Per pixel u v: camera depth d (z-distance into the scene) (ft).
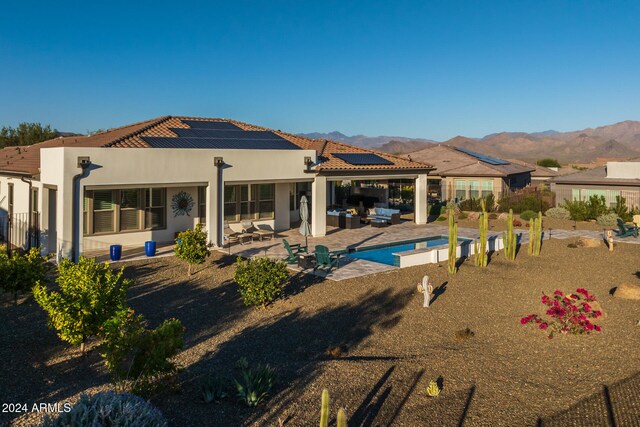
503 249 77.41
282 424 25.18
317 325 42.32
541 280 58.54
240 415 25.99
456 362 34.45
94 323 32.24
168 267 61.62
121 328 29.37
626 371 33.04
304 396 28.48
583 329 40.34
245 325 42.06
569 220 110.73
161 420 22.84
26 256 44.32
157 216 75.87
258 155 78.28
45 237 66.33
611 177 118.21
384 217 104.17
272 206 90.79
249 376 27.91
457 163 149.89
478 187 140.46
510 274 61.36
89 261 37.04
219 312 45.39
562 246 79.51
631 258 70.38
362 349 37.27
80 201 60.95
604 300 50.39
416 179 101.71
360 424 25.66
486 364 34.30
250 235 79.36
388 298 50.14
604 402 28.45
